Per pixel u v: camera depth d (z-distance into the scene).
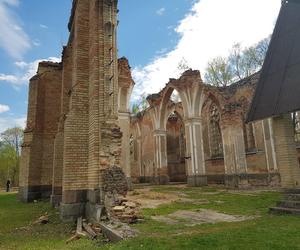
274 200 11.82
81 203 11.04
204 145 30.56
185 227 7.11
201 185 25.16
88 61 12.56
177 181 35.44
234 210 9.84
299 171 9.56
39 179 18.78
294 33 9.59
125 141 22.59
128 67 23.92
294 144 9.77
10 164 54.56
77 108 11.88
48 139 19.41
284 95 9.13
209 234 6.02
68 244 7.04
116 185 9.95
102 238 7.40
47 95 19.97
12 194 28.69
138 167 37.91
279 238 5.44
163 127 32.28
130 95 23.56
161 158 31.44
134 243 5.63
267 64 10.30
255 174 23.81
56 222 10.46
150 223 7.80
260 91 10.20
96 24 11.66
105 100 10.95
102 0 11.98
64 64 15.91
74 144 11.49
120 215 8.09
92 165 10.55
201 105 26.86
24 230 9.23
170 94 30.89
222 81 33.91
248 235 5.78
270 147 22.70
